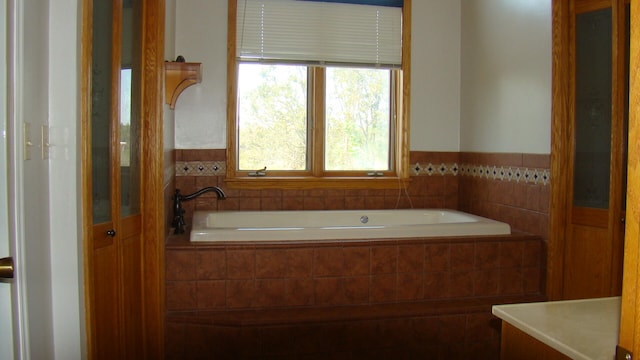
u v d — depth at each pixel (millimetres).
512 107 3707
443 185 4453
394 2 4277
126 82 2361
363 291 3074
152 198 2703
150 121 2674
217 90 4051
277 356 2848
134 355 2547
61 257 1653
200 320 2834
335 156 4344
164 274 2852
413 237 3213
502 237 3295
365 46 4230
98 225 2012
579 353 1051
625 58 3057
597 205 3197
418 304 3094
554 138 3279
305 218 4059
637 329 806
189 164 4051
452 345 3039
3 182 1274
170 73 3191
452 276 3203
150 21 2670
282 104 4219
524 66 3566
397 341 2967
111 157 2166
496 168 3898
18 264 1324
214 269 2941
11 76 1298
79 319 1678
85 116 1687
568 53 3248
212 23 4023
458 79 4445
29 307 1428
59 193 1645
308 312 2932
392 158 4434
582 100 3254
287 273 2994
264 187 4125
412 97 4355
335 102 4312
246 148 4195
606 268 3117
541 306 1368
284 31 4094
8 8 1277
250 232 3059
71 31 1627
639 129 792
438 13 4383
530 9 3496
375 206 4328
